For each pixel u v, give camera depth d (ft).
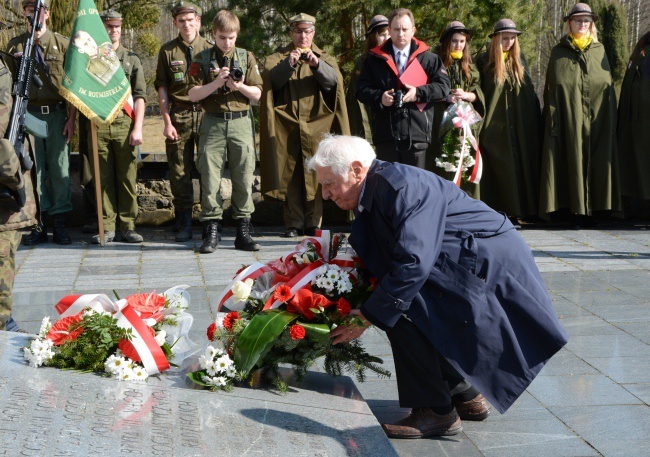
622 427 12.77
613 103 29.27
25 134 15.12
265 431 10.25
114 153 27.04
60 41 26.37
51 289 20.92
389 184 11.32
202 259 24.59
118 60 25.64
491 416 13.30
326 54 27.86
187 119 27.58
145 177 30.71
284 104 27.43
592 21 29.27
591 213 29.81
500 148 29.17
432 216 11.27
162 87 27.63
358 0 33.42
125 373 11.53
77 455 8.95
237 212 26.03
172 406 10.65
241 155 25.61
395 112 25.11
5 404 10.15
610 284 21.40
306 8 34.63
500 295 11.57
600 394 14.08
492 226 11.78
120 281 21.79
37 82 15.52
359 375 13.14
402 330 11.97
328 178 11.63
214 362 11.80
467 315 11.44
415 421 12.48
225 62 25.35
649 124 29.48
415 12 34.50
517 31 28.81
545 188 29.17
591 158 29.30
